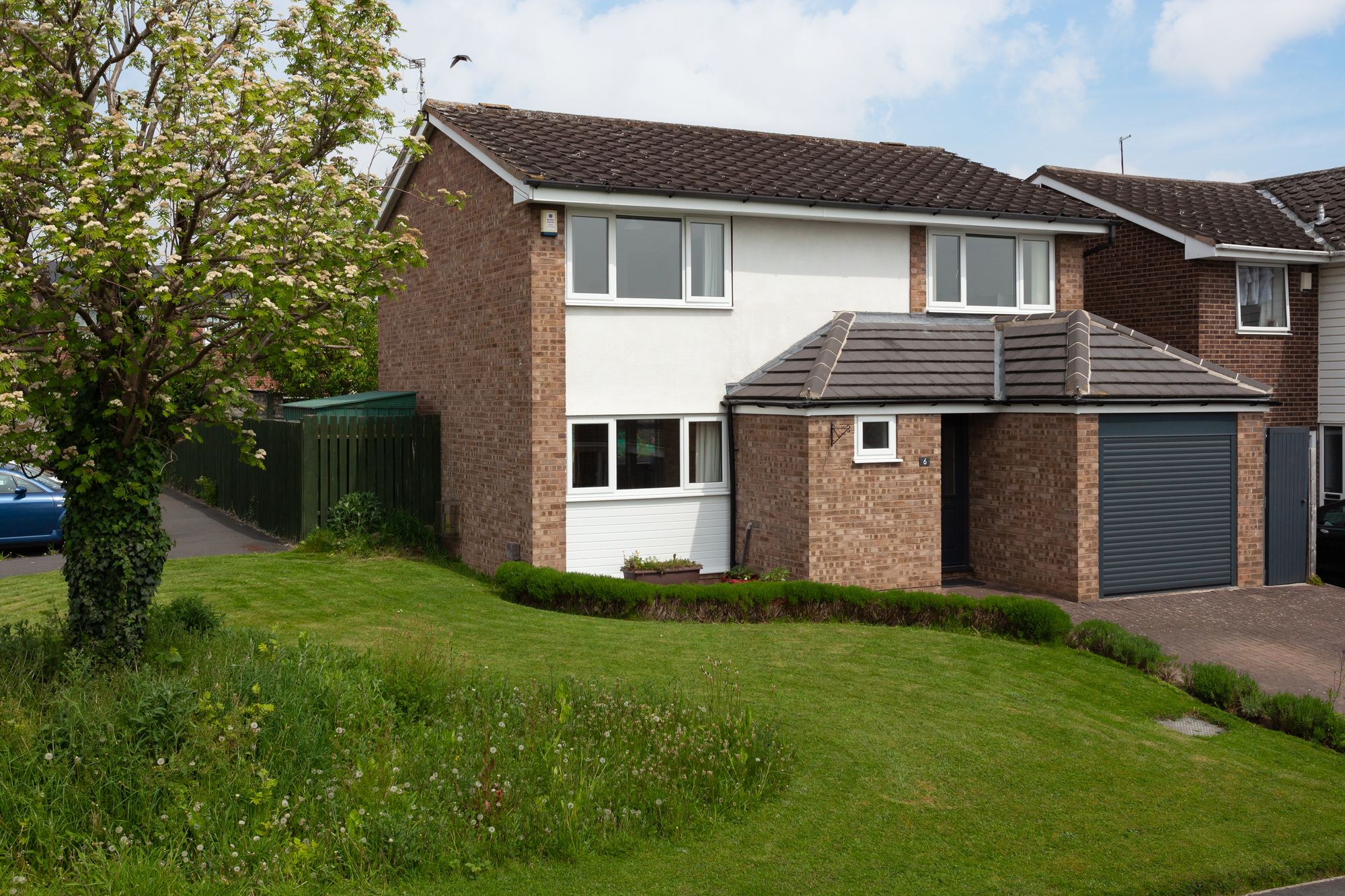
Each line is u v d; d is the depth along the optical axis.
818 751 8.75
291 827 6.80
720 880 6.64
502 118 18.06
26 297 7.79
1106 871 7.13
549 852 6.86
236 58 9.20
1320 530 17.83
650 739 8.34
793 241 17.30
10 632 9.20
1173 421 16.20
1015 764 8.90
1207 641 13.86
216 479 23.59
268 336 8.94
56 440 8.61
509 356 15.94
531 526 15.38
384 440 17.91
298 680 8.34
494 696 8.95
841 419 15.15
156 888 6.00
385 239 9.55
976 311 18.56
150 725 7.20
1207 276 20.09
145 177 7.79
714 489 16.80
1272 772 9.34
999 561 16.86
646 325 16.27
